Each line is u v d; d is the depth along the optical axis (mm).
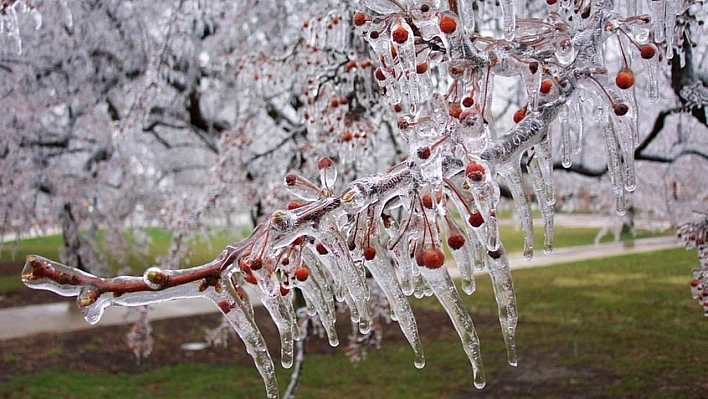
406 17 1679
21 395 6504
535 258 14398
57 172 8469
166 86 7180
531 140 1751
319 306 1857
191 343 8523
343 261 1637
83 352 8109
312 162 4922
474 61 1721
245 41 6484
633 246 15062
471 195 1626
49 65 7480
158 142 9266
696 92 3906
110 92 7934
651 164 7992
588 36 1911
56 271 1362
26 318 10172
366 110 4105
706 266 3744
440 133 1637
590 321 8453
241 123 6188
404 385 6621
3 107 7273
